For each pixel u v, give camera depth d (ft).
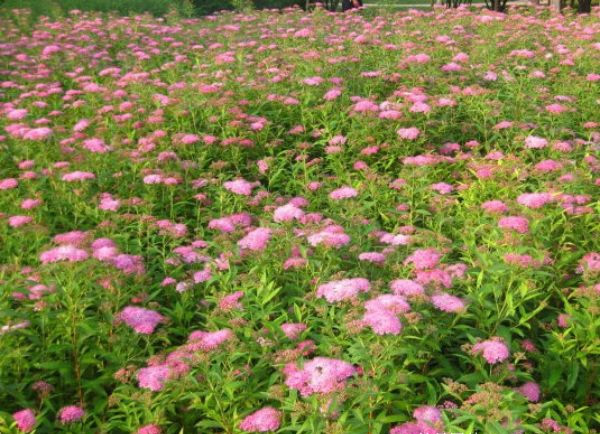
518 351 3.39
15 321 3.43
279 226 4.07
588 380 3.33
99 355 3.52
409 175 4.64
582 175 4.42
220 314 3.50
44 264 3.49
